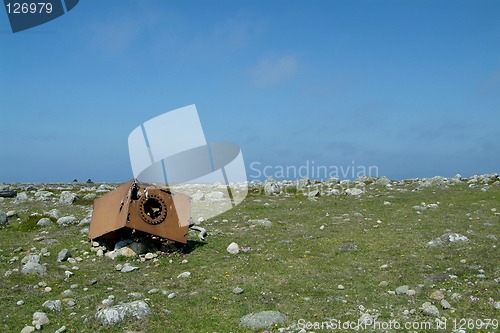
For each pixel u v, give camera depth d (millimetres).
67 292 13844
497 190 33406
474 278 14406
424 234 20172
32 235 22250
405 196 32625
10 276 15570
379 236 20266
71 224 24391
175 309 12539
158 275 15961
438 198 30984
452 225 21797
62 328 11133
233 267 16516
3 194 38188
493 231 20297
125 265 16812
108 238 18797
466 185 37844
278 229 22766
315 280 14852
